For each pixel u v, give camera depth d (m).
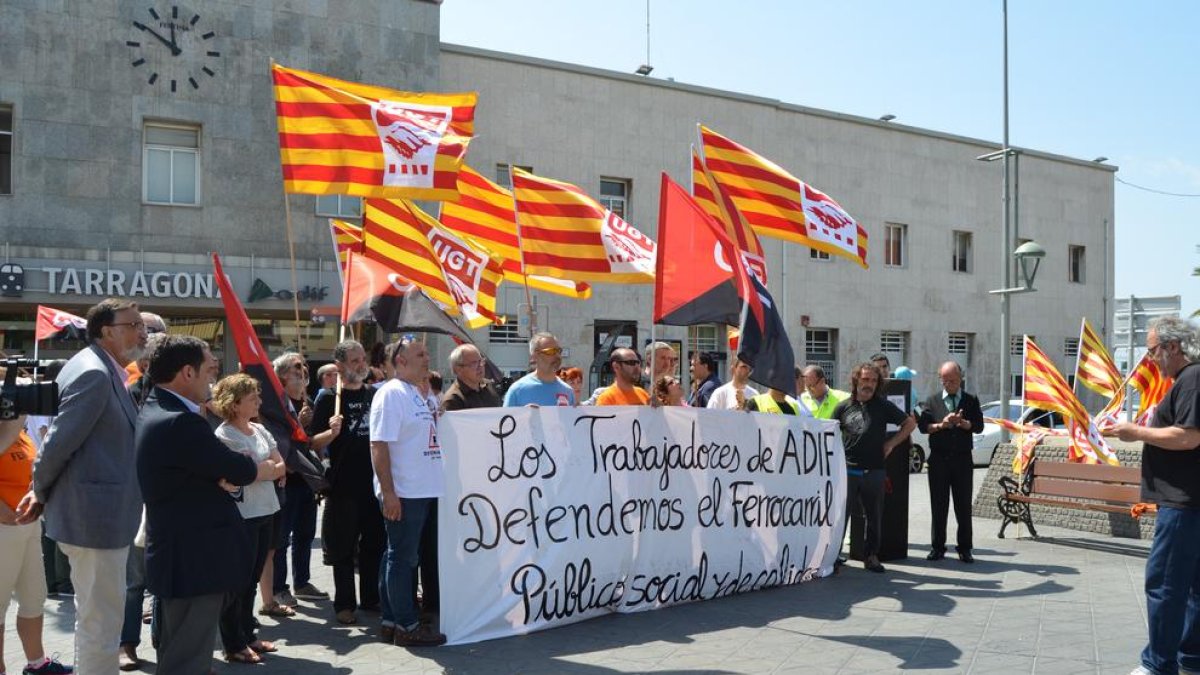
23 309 19.00
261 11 20.00
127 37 18.92
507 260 11.70
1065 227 34.56
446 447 6.58
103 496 5.06
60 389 5.07
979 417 9.83
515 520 6.81
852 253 10.01
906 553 9.86
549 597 6.94
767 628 7.00
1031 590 8.34
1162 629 5.61
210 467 4.63
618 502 7.36
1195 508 5.54
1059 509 11.99
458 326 8.59
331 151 8.15
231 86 19.77
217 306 19.48
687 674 5.88
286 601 7.55
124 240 18.89
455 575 6.55
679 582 7.73
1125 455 11.98
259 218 19.98
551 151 23.77
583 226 10.18
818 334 28.78
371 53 21.00
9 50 18.09
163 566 4.64
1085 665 6.09
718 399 9.67
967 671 5.96
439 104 8.55
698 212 7.71
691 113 25.92
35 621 5.78
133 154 18.97
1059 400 11.48
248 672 5.91
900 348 30.53
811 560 8.80
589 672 5.92
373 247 9.83
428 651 6.36
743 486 8.22
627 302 24.77
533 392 7.73
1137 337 17.05
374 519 7.30
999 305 32.66
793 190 9.85
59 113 18.44
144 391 6.55
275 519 7.20
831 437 9.00
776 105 27.50
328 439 7.02
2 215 18.02
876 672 5.94
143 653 6.45
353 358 7.29
